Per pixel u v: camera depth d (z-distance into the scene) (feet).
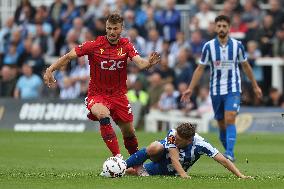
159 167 110.52
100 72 116.26
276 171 123.95
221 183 99.35
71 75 242.99
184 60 236.84
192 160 108.78
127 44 115.96
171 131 108.58
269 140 186.39
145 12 257.55
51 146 169.78
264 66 248.52
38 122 228.84
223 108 147.95
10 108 233.14
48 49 264.72
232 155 140.05
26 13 269.23
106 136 113.70
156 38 247.29
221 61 145.79
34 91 245.45
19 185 98.53
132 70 240.32
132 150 121.49
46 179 104.68
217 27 146.00
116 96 117.50
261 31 249.14
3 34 268.82
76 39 255.09
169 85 228.02
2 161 139.64
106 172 107.14
